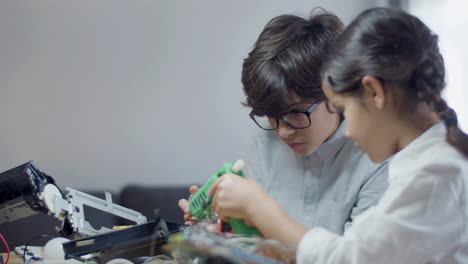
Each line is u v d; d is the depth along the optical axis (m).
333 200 1.32
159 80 2.39
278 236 0.82
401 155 0.77
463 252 0.75
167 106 2.40
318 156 1.32
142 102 2.38
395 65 0.72
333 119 1.20
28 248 1.50
